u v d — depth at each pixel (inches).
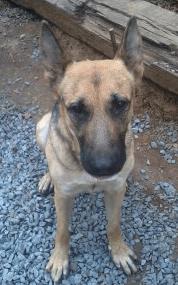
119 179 25.0
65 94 23.5
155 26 35.7
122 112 22.9
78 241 29.8
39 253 29.2
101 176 22.1
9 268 28.5
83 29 40.2
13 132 37.8
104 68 23.3
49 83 24.9
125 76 23.5
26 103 40.2
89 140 22.2
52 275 27.9
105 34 37.9
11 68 43.8
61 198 26.2
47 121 29.9
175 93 35.0
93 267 28.5
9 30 47.8
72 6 39.8
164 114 36.9
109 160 21.6
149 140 35.7
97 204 31.7
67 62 24.2
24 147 36.2
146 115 37.3
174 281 27.6
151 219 30.8
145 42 35.4
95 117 22.2
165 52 34.5
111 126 22.3
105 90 22.3
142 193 32.3
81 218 31.0
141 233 30.1
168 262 28.6
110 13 37.9
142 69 24.9
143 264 28.5
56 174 25.2
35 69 43.4
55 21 44.2
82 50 42.3
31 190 32.9
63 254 28.2
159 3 42.9
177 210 31.2
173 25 35.5
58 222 27.2
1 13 50.0
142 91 37.9
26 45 45.9
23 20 48.6
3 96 41.1
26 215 31.3
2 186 33.3
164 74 34.4
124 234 30.1
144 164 34.1
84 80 22.8
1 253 29.2
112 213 27.1
